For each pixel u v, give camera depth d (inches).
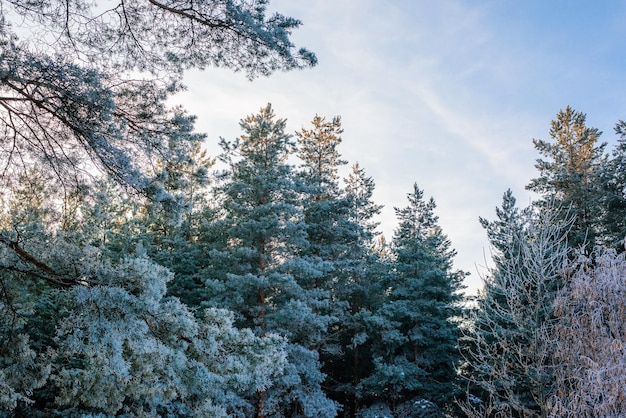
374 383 818.8
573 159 970.7
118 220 869.8
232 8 220.1
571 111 1018.1
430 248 1045.2
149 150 239.5
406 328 919.0
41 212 254.4
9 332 278.7
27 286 263.4
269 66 247.4
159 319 266.8
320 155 1184.8
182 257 876.0
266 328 707.4
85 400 344.8
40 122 227.8
